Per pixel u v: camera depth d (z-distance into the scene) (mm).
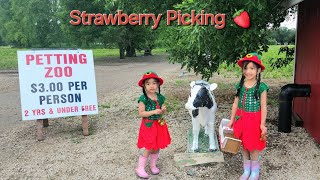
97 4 23422
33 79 5680
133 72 17703
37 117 5684
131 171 4406
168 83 12703
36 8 32750
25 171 4484
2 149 5371
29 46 47875
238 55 6895
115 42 28531
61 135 6074
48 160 4844
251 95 3713
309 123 5688
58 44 36312
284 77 13875
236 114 3906
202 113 4547
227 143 3846
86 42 28188
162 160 4730
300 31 6637
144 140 4016
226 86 11500
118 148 5281
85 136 5965
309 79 5758
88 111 5965
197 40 5730
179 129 6207
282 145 5160
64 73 5836
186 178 4152
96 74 16812
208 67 8469
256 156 3891
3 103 9219
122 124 6715
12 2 34906
